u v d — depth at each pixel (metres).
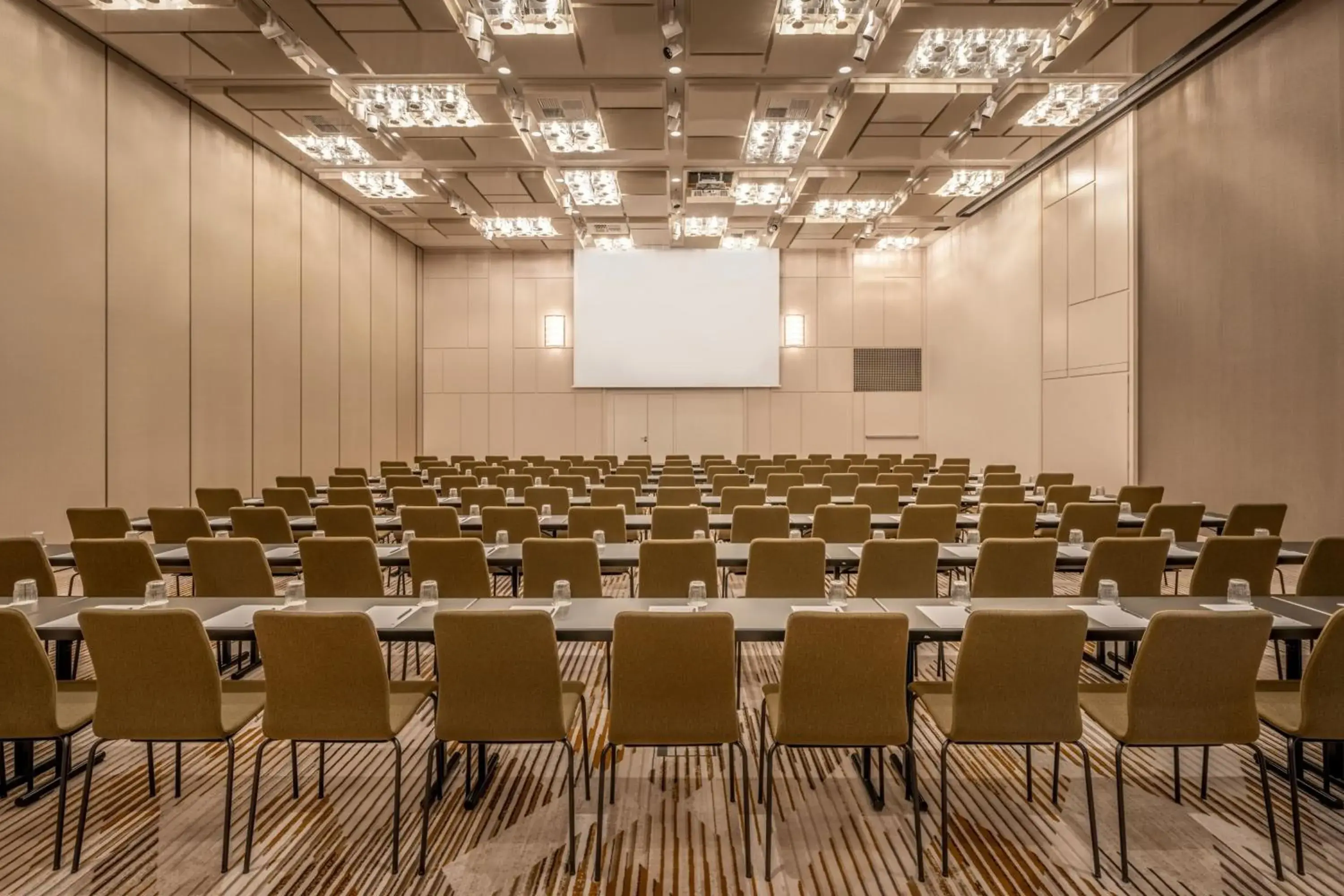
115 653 2.81
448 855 2.97
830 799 3.40
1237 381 8.72
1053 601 3.53
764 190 12.41
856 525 5.93
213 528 6.87
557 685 2.85
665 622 2.78
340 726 2.86
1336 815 3.22
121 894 2.73
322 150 10.57
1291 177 7.93
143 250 8.88
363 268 14.63
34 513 7.47
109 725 2.86
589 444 17.62
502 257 17.64
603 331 17.20
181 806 3.34
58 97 7.72
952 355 16.45
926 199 12.91
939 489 7.49
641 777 3.61
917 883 2.78
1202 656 2.75
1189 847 3.00
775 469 10.34
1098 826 3.16
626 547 5.04
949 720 3.02
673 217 14.13
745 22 7.14
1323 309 7.59
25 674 2.82
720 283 17.14
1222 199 8.91
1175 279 9.74
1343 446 7.40
